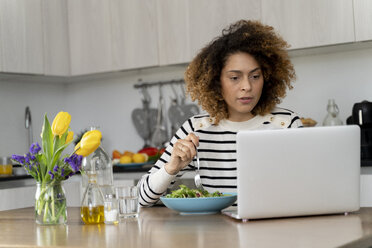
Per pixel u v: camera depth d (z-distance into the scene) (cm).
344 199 174
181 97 457
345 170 173
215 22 395
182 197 195
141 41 427
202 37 401
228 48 229
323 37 360
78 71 454
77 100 504
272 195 170
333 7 357
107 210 181
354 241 134
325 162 172
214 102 238
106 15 441
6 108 459
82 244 145
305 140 170
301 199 171
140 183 222
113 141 489
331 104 379
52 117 495
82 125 502
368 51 385
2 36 411
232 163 236
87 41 450
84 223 187
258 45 228
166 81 462
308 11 363
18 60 420
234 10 388
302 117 399
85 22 450
